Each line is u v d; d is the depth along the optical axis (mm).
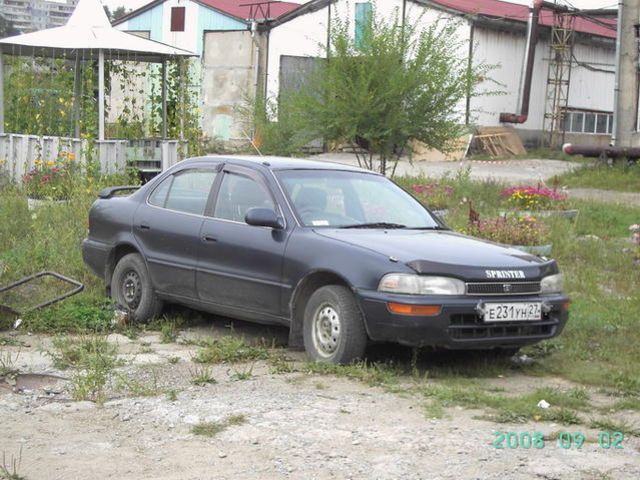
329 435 5977
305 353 8414
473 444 5859
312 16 40594
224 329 9406
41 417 6340
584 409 6855
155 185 9727
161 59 20109
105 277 10008
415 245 7824
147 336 9141
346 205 8641
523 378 7848
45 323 9227
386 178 9391
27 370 7586
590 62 42906
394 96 17609
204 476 5270
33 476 5254
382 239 7949
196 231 8953
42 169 17203
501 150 38562
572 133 42312
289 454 5625
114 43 18281
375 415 6441
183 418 6293
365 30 17969
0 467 5348
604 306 10469
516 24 38719
